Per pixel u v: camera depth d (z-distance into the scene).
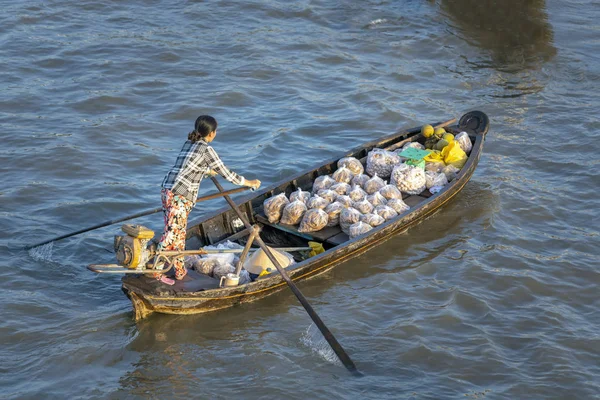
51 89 24.69
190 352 13.01
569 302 14.84
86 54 27.34
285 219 16.42
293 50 28.73
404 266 15.88
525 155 21.36
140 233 12.81
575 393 12.18
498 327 13.92
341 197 16.73
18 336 13.23
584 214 18.30
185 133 22.56
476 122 20.09
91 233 16.91
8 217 17.33
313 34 30.22
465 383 12.38
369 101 24.81
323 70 27.22
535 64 28.12
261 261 14.91
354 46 29.34
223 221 16.27
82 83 25.19
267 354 12.97
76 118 22.80
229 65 27.27
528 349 13.28
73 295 14.60
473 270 15.76
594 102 25.02
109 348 13.03
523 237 17.16
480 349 13.20
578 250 16.69
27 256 15.83
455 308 14.46
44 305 14.17
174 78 26.06
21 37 28.30
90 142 21.33
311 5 32.91
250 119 23.42
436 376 12.52
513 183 19.70
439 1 33.38
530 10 33.00
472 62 28.31
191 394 11.98
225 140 22.06
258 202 17.03
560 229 17.61
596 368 12.85
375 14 32.34
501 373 12.62
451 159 18.67
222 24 30.80
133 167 20.27
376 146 19.36
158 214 18.00
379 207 16.58
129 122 22.78
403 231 17.09
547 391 12.21
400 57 28.52
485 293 15.00
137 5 32.12
